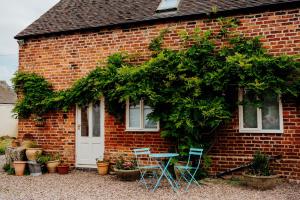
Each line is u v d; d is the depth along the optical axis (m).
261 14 9.33
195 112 8.77
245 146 9.30
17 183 9.44
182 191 8.08
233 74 8.59
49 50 12.06
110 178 9.98
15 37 12.41
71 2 13.85
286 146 8.89
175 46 10.27
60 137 11.77
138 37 10.81
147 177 9.95
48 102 11.50
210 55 9.52
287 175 8.84
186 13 10.16
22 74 12.16
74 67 11.65
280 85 8.38
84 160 11.48
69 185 9.05
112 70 10.47
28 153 11.05
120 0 12.76
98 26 11.22
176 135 9.23
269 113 9.25
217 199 7.28
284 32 9.05
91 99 11.09
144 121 10.69
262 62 8.31
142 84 9.30
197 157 9.30
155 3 11.62
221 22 9.60
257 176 8.02
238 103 8.85
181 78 9.10
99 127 11.37
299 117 8.78
